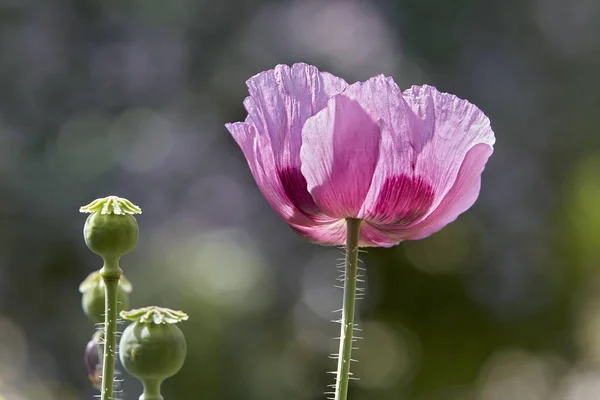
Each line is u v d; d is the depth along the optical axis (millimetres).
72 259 10945
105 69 11492
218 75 11508
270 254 11164
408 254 11562
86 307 2779
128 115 11398
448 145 2514
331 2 11500
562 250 12102
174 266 10664
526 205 11984
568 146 12203
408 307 11625
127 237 2361
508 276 11852
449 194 2570
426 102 2518
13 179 10867
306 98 2570
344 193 2494
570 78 12266
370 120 2463
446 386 11758
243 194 11289
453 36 11695
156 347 2420
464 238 11711
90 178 11008
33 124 11172
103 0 11516
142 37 11594
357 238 2539
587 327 12398
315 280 11219
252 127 2570
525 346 12039
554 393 12195
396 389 11586
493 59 11938
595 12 12273
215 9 11594
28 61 11312
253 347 10688
